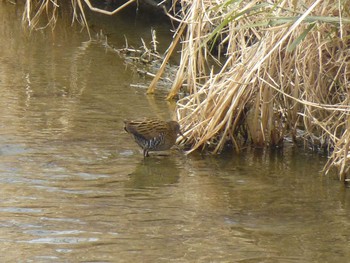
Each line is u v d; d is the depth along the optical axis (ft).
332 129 42.04
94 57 61.98
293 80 42.52
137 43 67.62
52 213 31.40
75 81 54.39
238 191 35.81
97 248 28.14
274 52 40.45
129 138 42.63
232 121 42.39
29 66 57.93
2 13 76.69
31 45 64.95
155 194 34.65
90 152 39.86
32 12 77.41
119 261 27.12
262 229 31.09
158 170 38.19
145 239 29.27
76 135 42.34
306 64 41.37
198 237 29.76
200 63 46.44
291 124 43.01
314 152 42.55
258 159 41.09
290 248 29.22
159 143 40.06
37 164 37.45
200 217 32.04
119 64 60.23
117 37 69.36
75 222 30.58
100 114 46.62
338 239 30.37
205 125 41.81
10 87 51.60
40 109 46.78
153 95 52.13
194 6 43.24
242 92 40.37
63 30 71.10
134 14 78.33
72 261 26.91
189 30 47.39
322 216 32.99
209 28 46.88
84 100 49.55
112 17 76.64
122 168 38.06
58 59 60.70
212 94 40.86
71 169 37.11
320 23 37.91
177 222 31.27
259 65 37.35
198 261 27.48
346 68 39.45
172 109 48.44
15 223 30.12
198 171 38.58
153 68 59.77
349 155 37.42
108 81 55.06
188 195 34.83
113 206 32.68
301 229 31.32
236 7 37.73
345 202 34.94
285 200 34.86
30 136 41.50
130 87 53.78
